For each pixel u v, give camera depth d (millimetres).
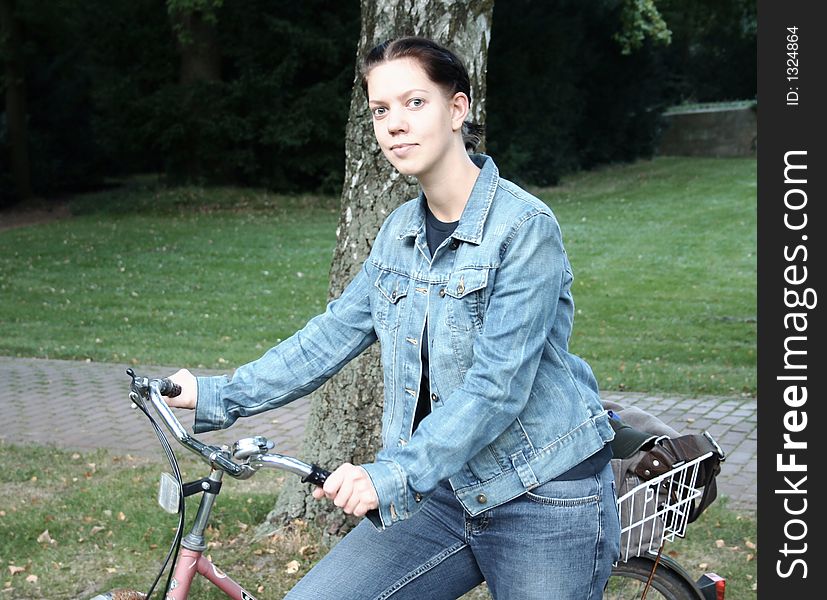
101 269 14414
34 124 27047
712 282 12953
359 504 1964
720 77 34781
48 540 4570
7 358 9141
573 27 25719
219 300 12242
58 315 11305
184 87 22000
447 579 2342
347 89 22484
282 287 13094
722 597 2826
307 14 22203
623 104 28844
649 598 2730
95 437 6570
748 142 31438
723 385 7766
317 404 4281
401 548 2320
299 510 4414
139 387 2174
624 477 2586
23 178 24953
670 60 33219
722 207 20344
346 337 2393
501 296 2084
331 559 2340
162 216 20172
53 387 7996
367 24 4016
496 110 24562
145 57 22484
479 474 2195
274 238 17094
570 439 2193
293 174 23391
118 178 30172
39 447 6242
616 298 11961
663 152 32531
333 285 4164
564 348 2236
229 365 8875
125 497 5129
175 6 18297
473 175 2193
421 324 2189
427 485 2004
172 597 2168
